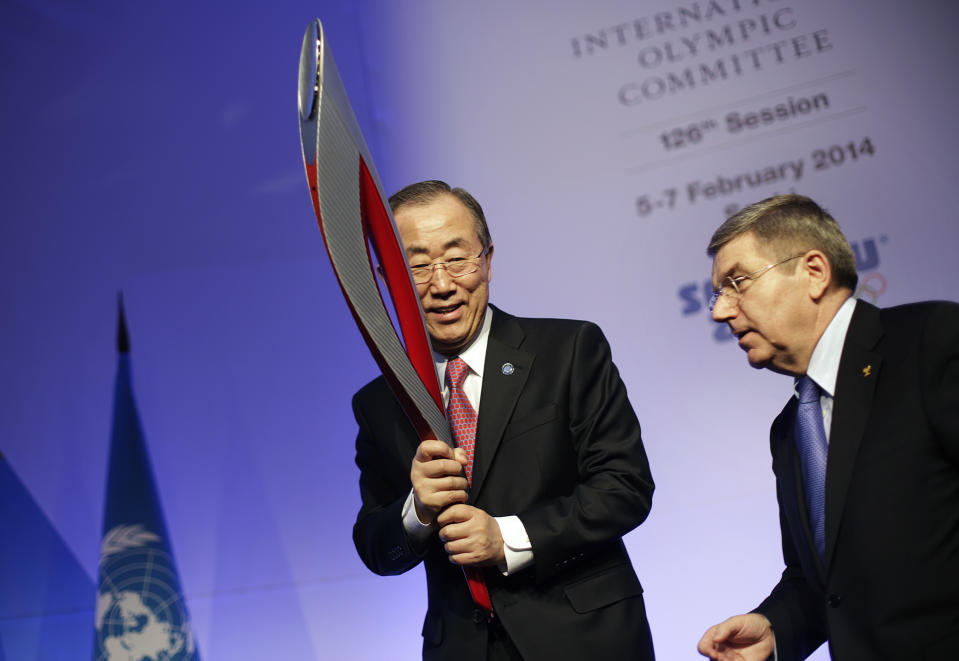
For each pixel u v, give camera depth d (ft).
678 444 9.93
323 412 10.38
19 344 10.47
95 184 10.78
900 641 3.91
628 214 10.38
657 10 10.73
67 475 10.22
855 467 4.15
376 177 4.54
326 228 4.00
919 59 10.21
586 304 10.25
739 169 10.29
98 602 9.84
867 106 10.20
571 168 10.53
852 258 4.62
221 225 10.71
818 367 4.55
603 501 4.71
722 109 10.43
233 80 10.99
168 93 10.96
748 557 9.60
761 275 4.57
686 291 10.17
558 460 5.00
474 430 5.15
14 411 10.34
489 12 10.94
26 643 9.82
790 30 10.50
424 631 5.20
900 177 10.00
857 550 4.07
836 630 4.14
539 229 10.45
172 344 10.50
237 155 10.85
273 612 9.99
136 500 10.16
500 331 5.40
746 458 9.82
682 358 10.07
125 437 10.30
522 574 4.81
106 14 11.10
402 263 4.55
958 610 3.88
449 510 4.51
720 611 9.53
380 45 10.93
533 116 10.69
